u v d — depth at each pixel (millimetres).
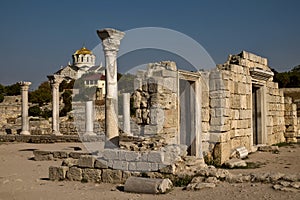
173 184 12281
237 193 10500
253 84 23641
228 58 22328
